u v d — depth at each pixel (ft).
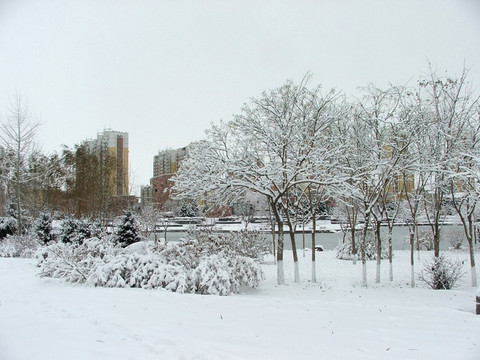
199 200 53.06
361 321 22.21
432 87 47.14
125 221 74.95
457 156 44.42
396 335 19.27
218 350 16.06
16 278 39.27
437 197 47.67
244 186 46.57
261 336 18.75
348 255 71.05
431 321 22.33
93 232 74.13
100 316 21.52
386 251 71.31
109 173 115.65
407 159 46.06
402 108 47.96
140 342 16.42
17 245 68.74
